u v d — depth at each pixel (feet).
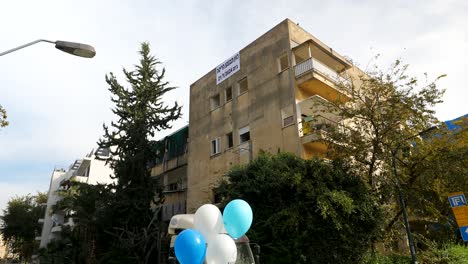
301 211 42.09
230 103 75.15
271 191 45.14
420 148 47.96
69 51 26.91
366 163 48.06
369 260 42.68
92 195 76.33
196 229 26.48
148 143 79.41
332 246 40.81
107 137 79.05
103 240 76.33
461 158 45.03
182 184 88.33
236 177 49.29
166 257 66.23
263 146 63.67
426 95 45.52
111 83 81.87
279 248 41.29
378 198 47.11
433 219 56.18
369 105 47.80
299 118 59.52
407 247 56.29
